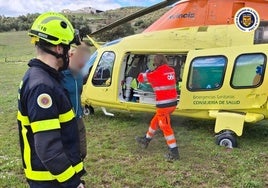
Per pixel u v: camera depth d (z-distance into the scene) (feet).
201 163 18.97
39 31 7.21
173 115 25.94
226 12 23.26
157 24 25.59
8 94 42.34
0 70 70.85
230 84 21.77
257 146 21.62
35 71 7.14
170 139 19.33
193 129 25.25
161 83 18.85
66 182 7.07
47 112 6.90
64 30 7.37
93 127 26.08
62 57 7.41
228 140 21.29
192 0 24.36
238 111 22.02
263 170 18.02
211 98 22.39
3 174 17.84
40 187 7.36
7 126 27.30
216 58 22.21
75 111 11.34
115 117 28.58
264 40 22.08
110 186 16.47
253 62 21.29
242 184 16.40
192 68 22.82
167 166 18.45
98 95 26.61
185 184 16.57
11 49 125.59
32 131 7.06
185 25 24.31
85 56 10.59
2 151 21.27
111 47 26.45
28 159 7.35
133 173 17.78
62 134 7.36
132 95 25.75
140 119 27.94
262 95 21.12
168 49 23.89
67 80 10.77
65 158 7.01
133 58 26.35
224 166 18.56
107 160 19.63
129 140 22.98
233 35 22.54
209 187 16.25
